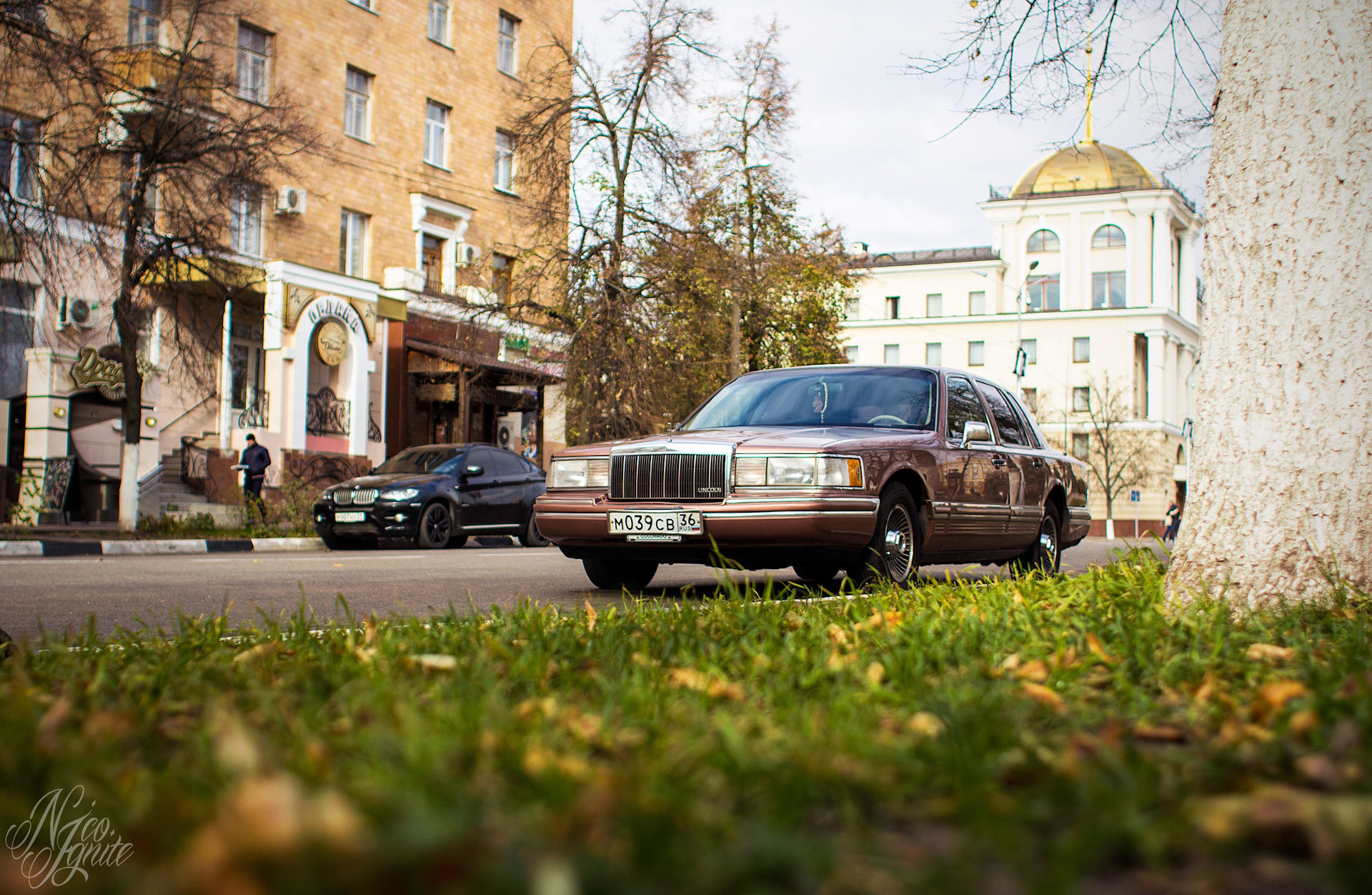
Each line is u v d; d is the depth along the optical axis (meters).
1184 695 2.81
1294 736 2.15
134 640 4.18
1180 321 60.94
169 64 19.08
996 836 1.47
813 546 6.53
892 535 7.04
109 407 21.56
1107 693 2.82
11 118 18.06
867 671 3.04
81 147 16.53
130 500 17.25
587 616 4.58
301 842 1.25
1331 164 4.51
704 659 3.33
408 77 29.31
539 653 3.42
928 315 63.94
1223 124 4.80
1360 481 4.44
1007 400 9.20
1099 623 4.05
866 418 7.79
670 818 1.46
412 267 29.30
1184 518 4.86
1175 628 3.97
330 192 27.16
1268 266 4.60
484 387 29.05
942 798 1.76
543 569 10.27
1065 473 9.48
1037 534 8.90
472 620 4.52
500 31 32.50
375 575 9.45
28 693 2.66
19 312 20.41
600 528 6.97
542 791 1.66
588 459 7.23
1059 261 61.84
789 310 31.53
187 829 1.46
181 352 20.58
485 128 31.75
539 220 24.34
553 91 25.47
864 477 6.70
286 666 3.43
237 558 12.53
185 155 17.17
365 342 25.95
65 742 2.09
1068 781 1.77
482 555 13.17
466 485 16.58
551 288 24.45
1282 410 4.54
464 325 26.28
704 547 6.74
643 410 23.12
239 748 1.87
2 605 6.79
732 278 24.92
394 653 3.49
